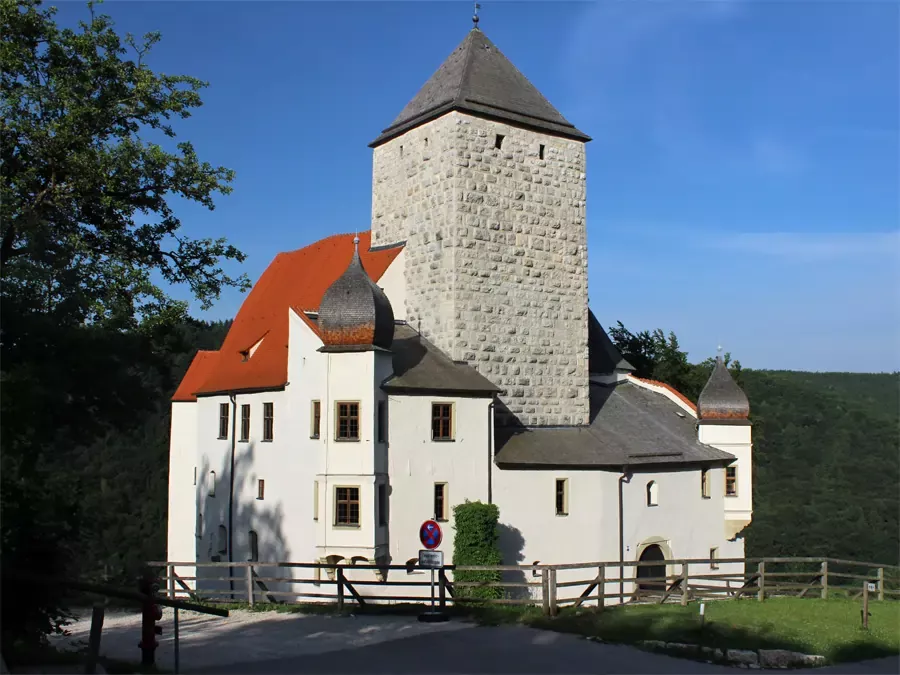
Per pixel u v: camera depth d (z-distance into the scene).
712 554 40.28
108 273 27.00
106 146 28.11
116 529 77.00
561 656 17.94
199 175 29.94
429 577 33.25
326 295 33.25
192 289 30.47
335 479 32.62
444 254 37.75
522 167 39.56
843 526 80.56
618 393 45.94
